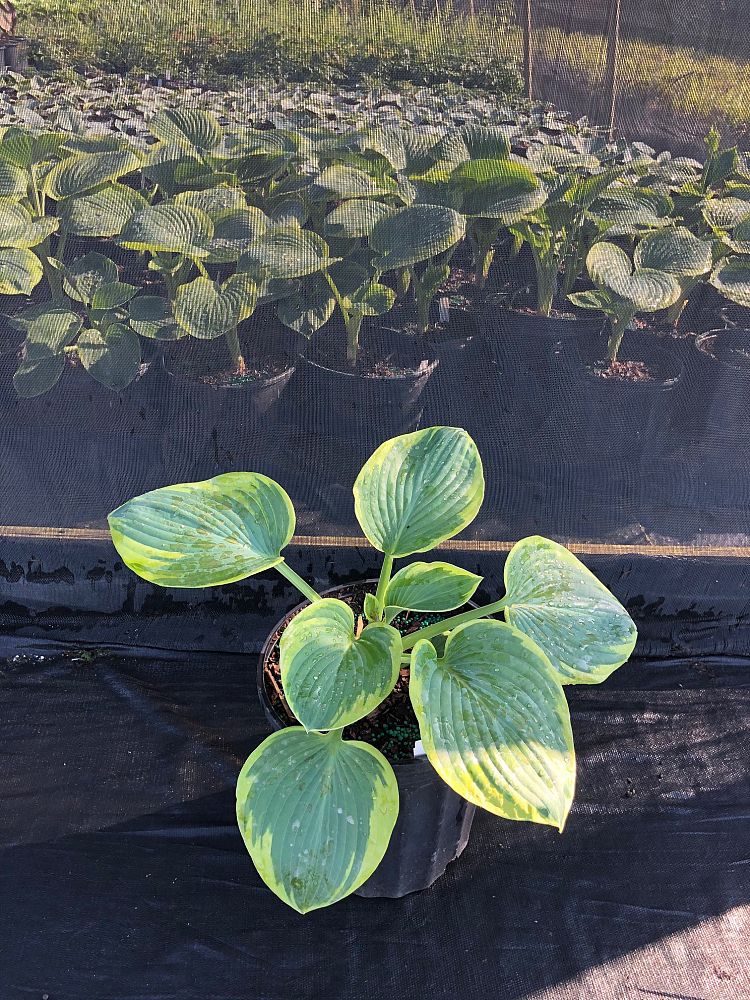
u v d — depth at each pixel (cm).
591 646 84
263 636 130
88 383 121
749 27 108
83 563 127
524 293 125
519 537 129
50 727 119
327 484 129
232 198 117
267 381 122
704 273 120
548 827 108
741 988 94
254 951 96
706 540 128
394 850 92
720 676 128
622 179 118
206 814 109
